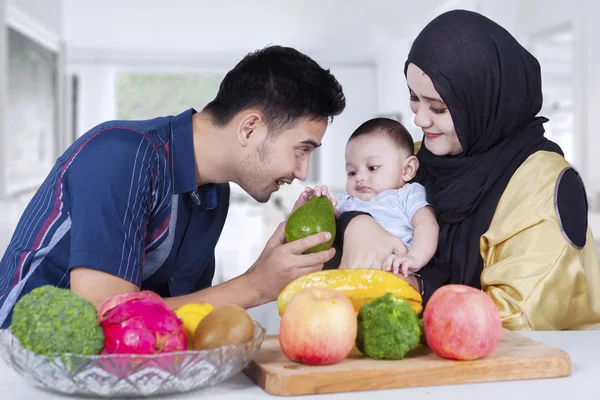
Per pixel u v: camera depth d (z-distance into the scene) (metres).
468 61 1.52
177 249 1.56
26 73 5.10
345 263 1.58
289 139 1.42
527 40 5.37
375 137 1.75
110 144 1.33
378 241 1.58
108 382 0.86
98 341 0.87
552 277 1.37
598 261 1.56
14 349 0.88
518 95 1.56
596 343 1.18
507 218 1.45
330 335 0.94
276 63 1.41
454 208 1.57
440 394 0.93
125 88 10.51
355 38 8.94
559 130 5.02
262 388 0.95
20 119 4.94
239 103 1.42
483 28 1.55
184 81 10.59
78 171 1.30
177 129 1.44
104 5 7.14
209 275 1.80
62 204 1.35
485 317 0.97
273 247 1.48
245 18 7.79
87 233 1.23
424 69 1.55
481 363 0.98
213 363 0.89
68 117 7.57
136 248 1.28
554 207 1.42
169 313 0.91
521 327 1.33
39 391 0.94
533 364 0.99
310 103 1.40
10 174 4.68
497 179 1.54
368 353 0.99
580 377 1.00
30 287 1.38
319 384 0.92
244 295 1.39
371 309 0.99
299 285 1.12
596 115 4.52
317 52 10.07
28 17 5.11
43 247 1.38
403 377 0.95
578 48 4.68
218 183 1.54
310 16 7.69
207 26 8.22
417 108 1.62
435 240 1.58
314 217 1.42
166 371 0.87
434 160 1.67
